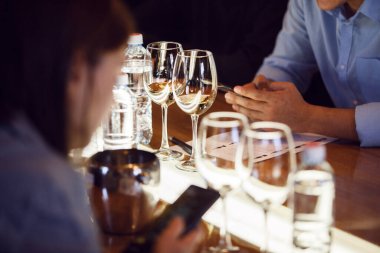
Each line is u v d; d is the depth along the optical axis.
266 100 1.64
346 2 1.92
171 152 1.44
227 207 1.13
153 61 1.44
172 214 1.00
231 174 0.98
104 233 1.05
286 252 0.99
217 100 1.87
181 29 4.03
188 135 1.57
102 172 1.02
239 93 1.67
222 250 0.99
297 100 1.65
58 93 0.77
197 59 1.34
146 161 1.09
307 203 1.02
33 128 0.77
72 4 0.75
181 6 3.97
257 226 1.07
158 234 0.94
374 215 1.12
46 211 0.69
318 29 2.10
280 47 2.27
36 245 0.68
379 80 1.98
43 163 0.72
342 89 2.12
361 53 1.96
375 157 1.44
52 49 0.75
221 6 3.42
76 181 0.77
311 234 1.01
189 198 1.06
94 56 0.78
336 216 1.11
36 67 0.76
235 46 3.40
